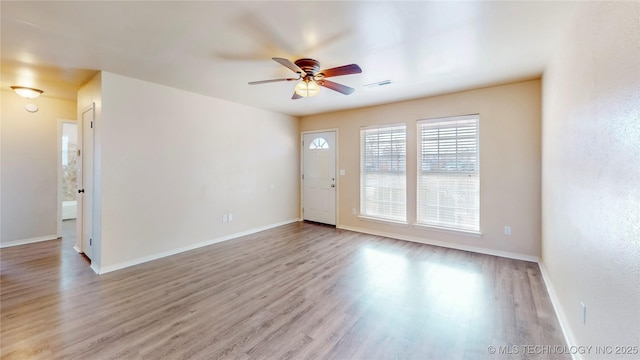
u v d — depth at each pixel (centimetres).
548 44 242
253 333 202
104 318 221
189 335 200
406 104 442
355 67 244
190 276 305
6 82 348
